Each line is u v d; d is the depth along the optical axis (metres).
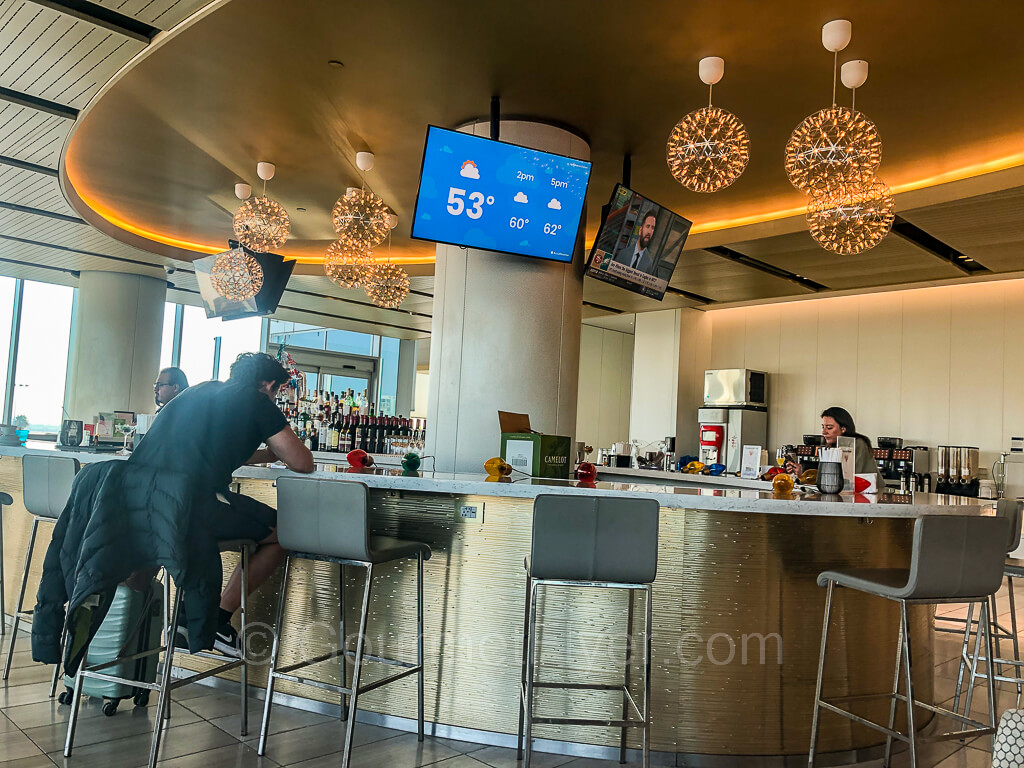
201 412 3.03
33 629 2.92
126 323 10.09
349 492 2.83
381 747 3.06
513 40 3.98
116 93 4.77
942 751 3.26
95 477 2.93
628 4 3.61
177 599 2.85
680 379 10.64
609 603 3.12
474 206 4.45
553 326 4.89
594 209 6.75
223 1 3.68
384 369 15.47
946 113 4.60
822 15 3.62
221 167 6.10
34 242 8.68
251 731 3.17
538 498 2.64
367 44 4.07
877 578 2.82
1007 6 3.49
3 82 4.73
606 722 2.68
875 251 7.16
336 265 6.88
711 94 4.45
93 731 3.07
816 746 3.05
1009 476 7.99
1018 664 3.74
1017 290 8.32
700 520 3.13
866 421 9.37
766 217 6.71
